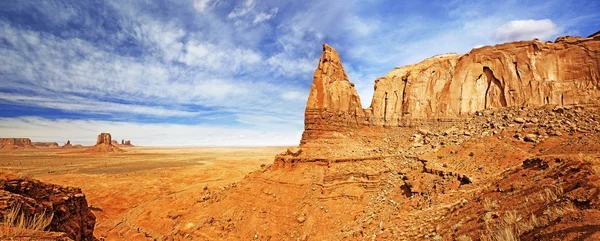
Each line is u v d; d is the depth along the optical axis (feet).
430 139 161.68
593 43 152.15
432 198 85.66
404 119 191.93
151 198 192.75
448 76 187.73
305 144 149.89
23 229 28.78
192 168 383.65
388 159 143.23
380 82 214.28
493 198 54.49
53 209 47.14
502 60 171.32
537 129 132.46
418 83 195.52
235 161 499.10
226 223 111.96
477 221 46.32
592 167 42.11
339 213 103.30
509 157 110.63
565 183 42.27
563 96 151.33
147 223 134.00
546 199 39.99
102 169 368.48
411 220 70.90
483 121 158.30
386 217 87.35
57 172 330.75
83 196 59.06
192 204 142.20
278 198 113.91
